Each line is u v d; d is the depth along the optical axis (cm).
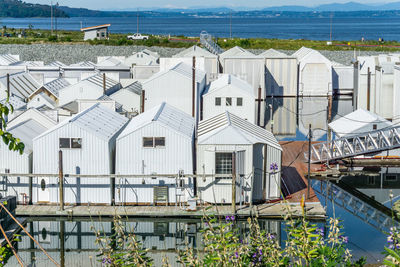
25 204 3153
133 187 3148
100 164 3128
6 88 5375
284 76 7450
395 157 4184
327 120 5991
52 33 16275
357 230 2834
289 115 6353
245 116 4803
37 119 3700
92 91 5056
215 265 1416
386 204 3319
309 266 1359
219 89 4784
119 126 3500
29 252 2681
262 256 1465
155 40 12338
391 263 1298
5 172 3164
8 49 10638
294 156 4269
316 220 2998
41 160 3125
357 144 4156
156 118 3206
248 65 7062
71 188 3131
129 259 1485
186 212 3003
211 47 9431
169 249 2658
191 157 3145
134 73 6712
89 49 10969
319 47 12000
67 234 2895
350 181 3828
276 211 3005
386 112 5794
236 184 3091
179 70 4794
